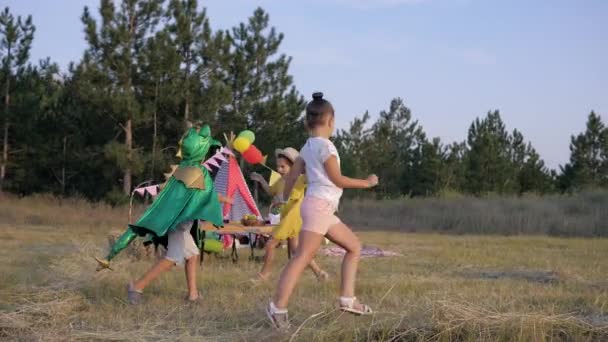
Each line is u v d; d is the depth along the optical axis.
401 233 21.19
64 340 5.06
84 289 6.94
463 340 4.95
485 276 9.25
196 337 5.14
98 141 31.78
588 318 5.51
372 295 6.96
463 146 44.03
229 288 7.49
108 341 5.08
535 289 7.53
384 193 41.56
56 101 35.44
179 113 28.91
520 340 4.90
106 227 19.78
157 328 5.50
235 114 30.72
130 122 28.39
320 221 5.21
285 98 33.06
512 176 40.91
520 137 45.34
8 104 33.59
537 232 21.20
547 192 41.59
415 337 4.99
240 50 32.16
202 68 28.62
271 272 9.16
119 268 8.76
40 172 34.66
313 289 7.42
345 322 5.29
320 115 5.39
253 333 5.23
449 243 15.66
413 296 6.78
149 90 28.05
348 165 37.88
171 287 7.37
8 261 9.65
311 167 5.32
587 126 43.09
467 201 26.55
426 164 40.59
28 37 34.22
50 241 13.77
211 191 6.85
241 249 12.81
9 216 23.73
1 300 6.24
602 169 42.56
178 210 6.55
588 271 9.67
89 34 26.53
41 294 6.41
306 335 5.04
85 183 33.84
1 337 5.14
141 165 27.67
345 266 5.32
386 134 46.94
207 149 6.99
